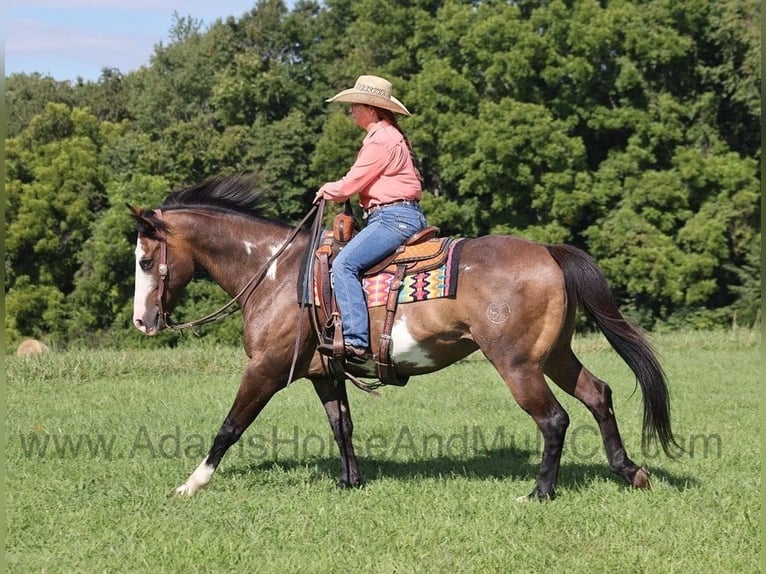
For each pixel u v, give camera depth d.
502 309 7.59
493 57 35.06
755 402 14.20
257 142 38.47
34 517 7.50
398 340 7.82
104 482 8.69
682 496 8.05
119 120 53.53
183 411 12.70
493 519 7.34
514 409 13.30
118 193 38.09
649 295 34.69
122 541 6.94
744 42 34.97
